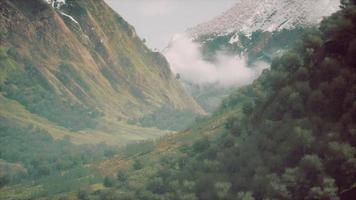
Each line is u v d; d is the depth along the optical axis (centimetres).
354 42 17988
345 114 16762
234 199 18250
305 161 16012
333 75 18662
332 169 15600
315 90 18575
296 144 17262
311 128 17600
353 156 15400
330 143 15825
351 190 14612
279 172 17488
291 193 16188
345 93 17588
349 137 16250
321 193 14725
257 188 17625
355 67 17912
